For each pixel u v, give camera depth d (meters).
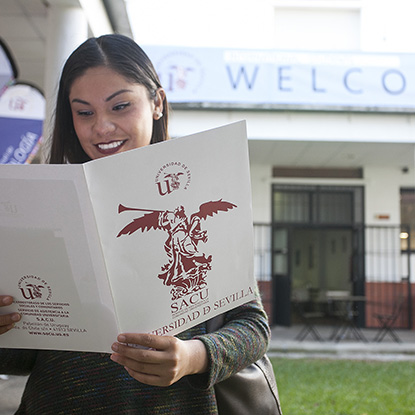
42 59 6.65
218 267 0.98
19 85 5.06
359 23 9.98
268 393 1.12
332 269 13.78
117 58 1.11
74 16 4.82
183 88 7.89
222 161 0.96
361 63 8.08
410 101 8.06
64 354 1.05
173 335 0.95
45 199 0.84
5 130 5.02
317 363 7.14
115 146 1.12
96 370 1.02
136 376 0.87
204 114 8.07
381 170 10.66
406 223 10.80
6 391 3.58
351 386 5.63
